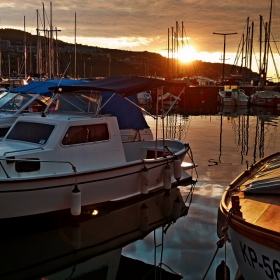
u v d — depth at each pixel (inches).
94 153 344.2
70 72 2439.7
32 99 494.3
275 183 234.5
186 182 445.1
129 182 356.5
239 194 244.1
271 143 740.7
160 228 318.3
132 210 355.9
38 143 328.5
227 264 258.4
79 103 421.7
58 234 308.0
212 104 1877.5
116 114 457.4
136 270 256.1
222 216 222.1
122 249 285.3
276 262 177.0
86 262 268.7
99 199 335.0
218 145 711.7
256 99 1684.3
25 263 265.9
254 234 183.2
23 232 304.3
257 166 314.3
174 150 452.8
